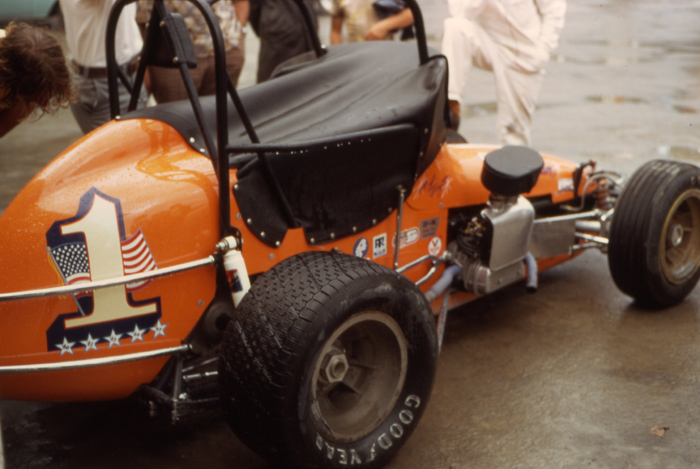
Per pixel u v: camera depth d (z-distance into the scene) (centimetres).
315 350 191
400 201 261
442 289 279
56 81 201
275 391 188
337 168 237
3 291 191
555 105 720
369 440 218
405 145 254
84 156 208
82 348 195
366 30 518
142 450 236
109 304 196
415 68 274
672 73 874
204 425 250
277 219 226
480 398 266
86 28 346
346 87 271
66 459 231
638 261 310
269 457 199
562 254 342
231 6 411
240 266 207
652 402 262
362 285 201
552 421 251
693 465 228
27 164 568
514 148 286
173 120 227
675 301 332
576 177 355
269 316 193
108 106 370
